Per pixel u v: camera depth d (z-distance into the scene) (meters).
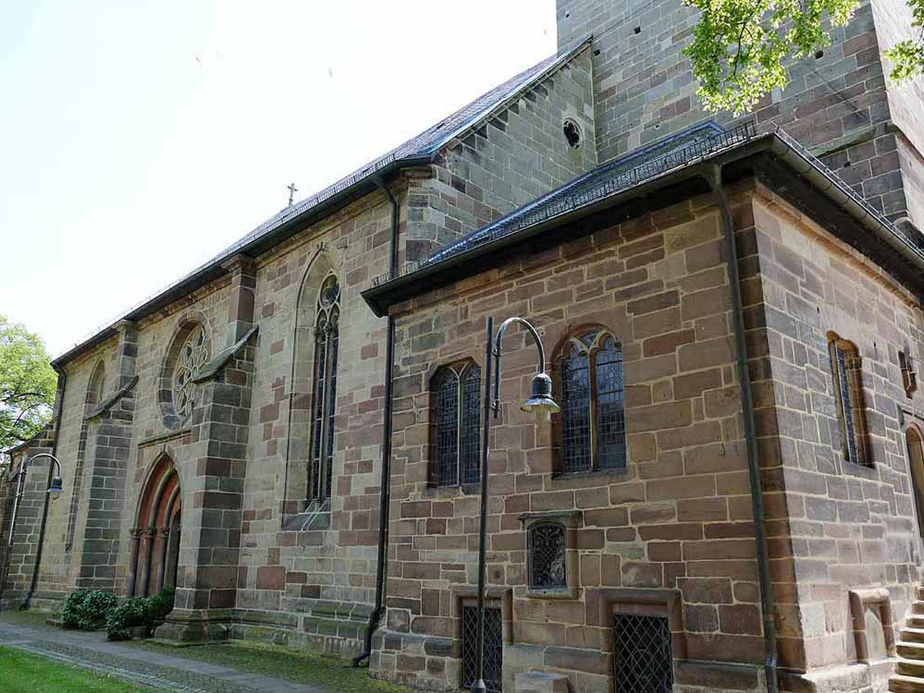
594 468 10.78
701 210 10.08
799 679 8.05
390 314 14.64
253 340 20.62
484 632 11.66
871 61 16.53
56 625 23.11
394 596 13.23
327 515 16.97
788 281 9.92
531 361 11.84
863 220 10.95
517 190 19.28
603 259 11.16
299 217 18.97
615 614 9.99
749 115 18.61
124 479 26.03
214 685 12.52
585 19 24.39
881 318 12.40
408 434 13.80
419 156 16.53
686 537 9.35
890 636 9.73
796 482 8.87
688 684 8.91
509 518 11.51
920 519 12.27
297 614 16.66
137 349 27.52
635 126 21.98
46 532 31.23
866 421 11.02
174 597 19.78
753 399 9.12
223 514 19.14
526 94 20.53
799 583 8.41
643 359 10.33
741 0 13.16
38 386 49.06
